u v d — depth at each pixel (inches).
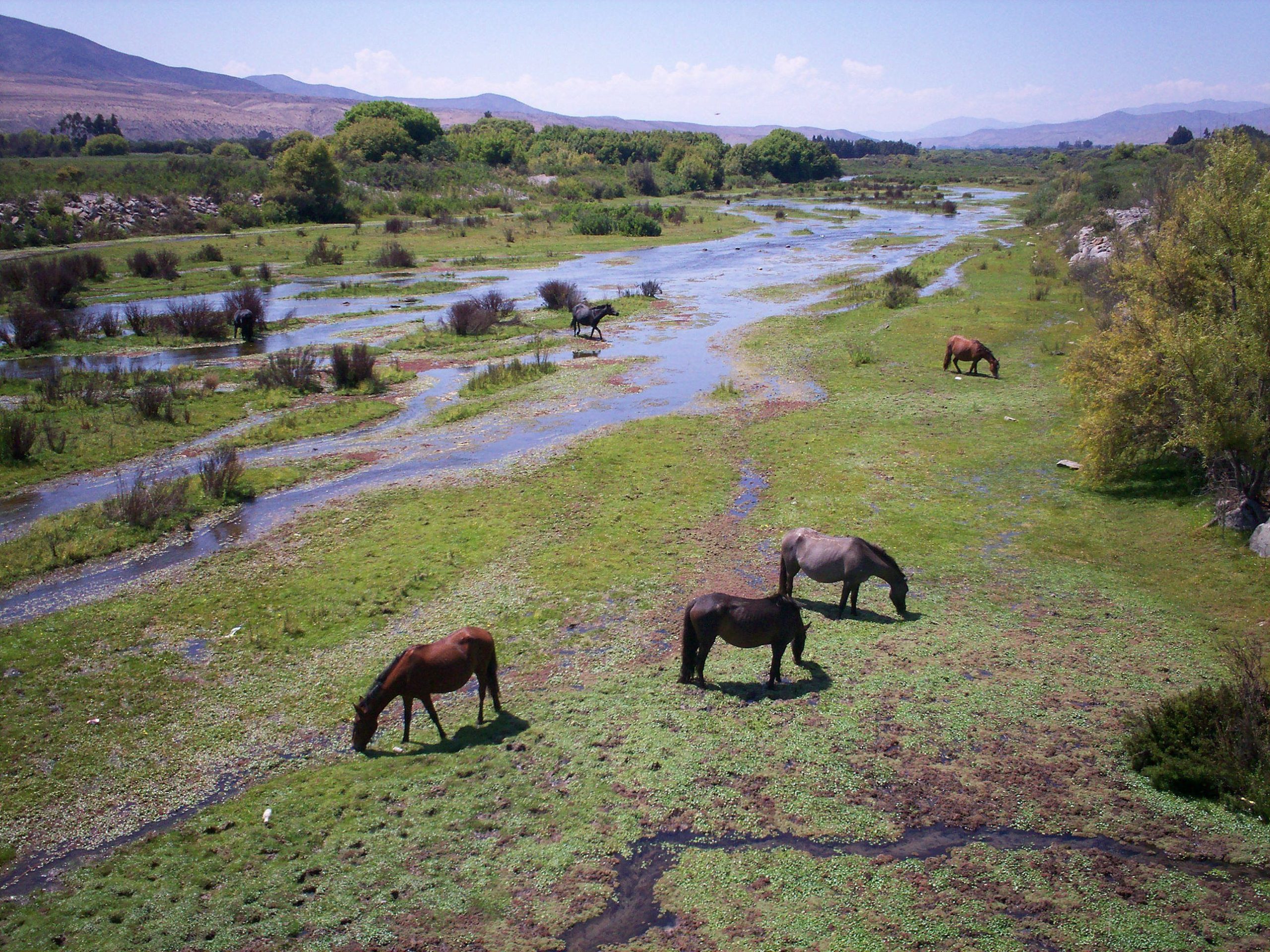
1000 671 433.4
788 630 418.3
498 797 347.6
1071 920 273.4
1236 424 564.4
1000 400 964.6
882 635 476.1
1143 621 482.3
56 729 410.9
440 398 1053.2
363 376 1082.7
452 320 1405.0
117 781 372.5
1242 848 305.4
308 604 535.5
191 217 2522.1
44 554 605.0
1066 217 2475.4
